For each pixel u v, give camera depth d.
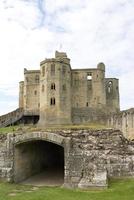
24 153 37.81
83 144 32.41
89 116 83.69
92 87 85.69
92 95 85.25
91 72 86.38
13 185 32.34
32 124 81.94
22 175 36.75
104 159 30.84
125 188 25.86
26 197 25.02
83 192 25.69
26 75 87.25
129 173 31.33
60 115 76.81
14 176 34.31
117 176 31.27
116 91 92.50
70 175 29.66
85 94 85.31
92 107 84.62
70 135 34.44
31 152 40.34
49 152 48.25
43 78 79.94
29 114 84.69
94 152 30.92
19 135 35.19
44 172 42.88
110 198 23.02
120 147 33.12
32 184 33.97
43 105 78.62
